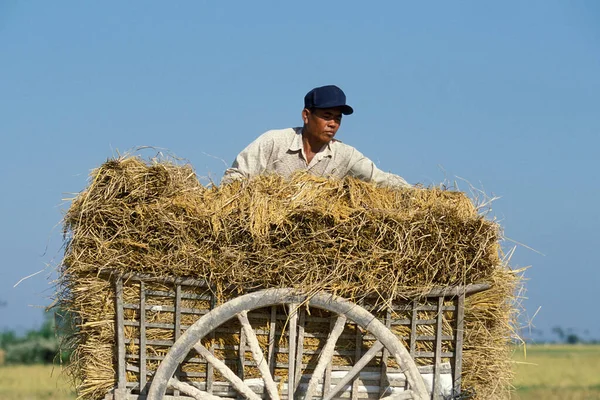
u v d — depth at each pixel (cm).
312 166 766
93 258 640
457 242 655
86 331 652
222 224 640
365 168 769
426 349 672
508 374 722
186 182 665
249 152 766
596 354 4641
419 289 652
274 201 647
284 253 639
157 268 639
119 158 649
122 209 639
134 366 655
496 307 693
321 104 743
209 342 659
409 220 647
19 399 2095
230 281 640
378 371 667
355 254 644
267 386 634
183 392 647
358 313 640
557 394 2256
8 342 3816
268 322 659
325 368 643
